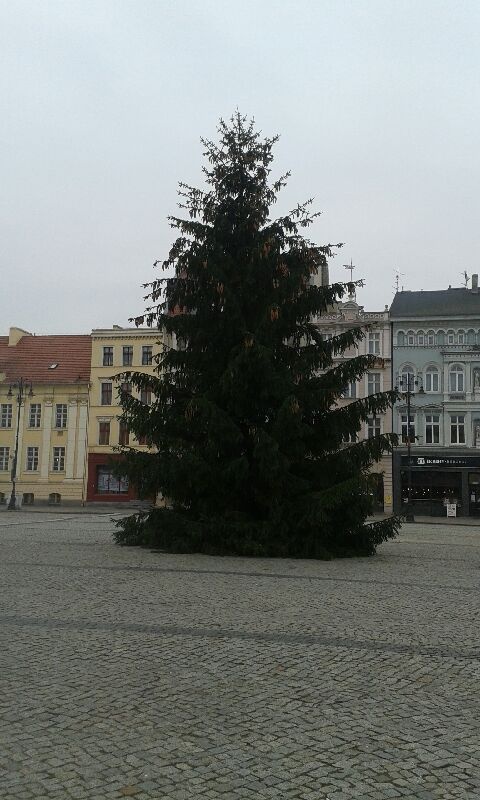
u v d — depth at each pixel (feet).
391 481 179.83
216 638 26.78
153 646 25.32
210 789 13.89
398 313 186.39
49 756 15.30
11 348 212.64
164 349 64.18
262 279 62.64
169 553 58.18
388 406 60.70
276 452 55.06
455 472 177.47
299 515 57.31
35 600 34.27
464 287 194.80
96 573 44.80
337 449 61.52
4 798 13.37
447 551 68.54
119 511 165.07
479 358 180.86
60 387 197.47
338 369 60.75
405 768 15.03
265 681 21.25
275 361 61.05
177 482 58.03
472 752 15.98
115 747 15.87
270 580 42.93
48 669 22.13
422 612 32.94
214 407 56.13
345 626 29.37
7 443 198.08
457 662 23.95
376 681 21.50
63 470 194.18
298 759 15.39
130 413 60.13
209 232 63.00
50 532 85.97
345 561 55.57
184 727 17.19
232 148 65.92
